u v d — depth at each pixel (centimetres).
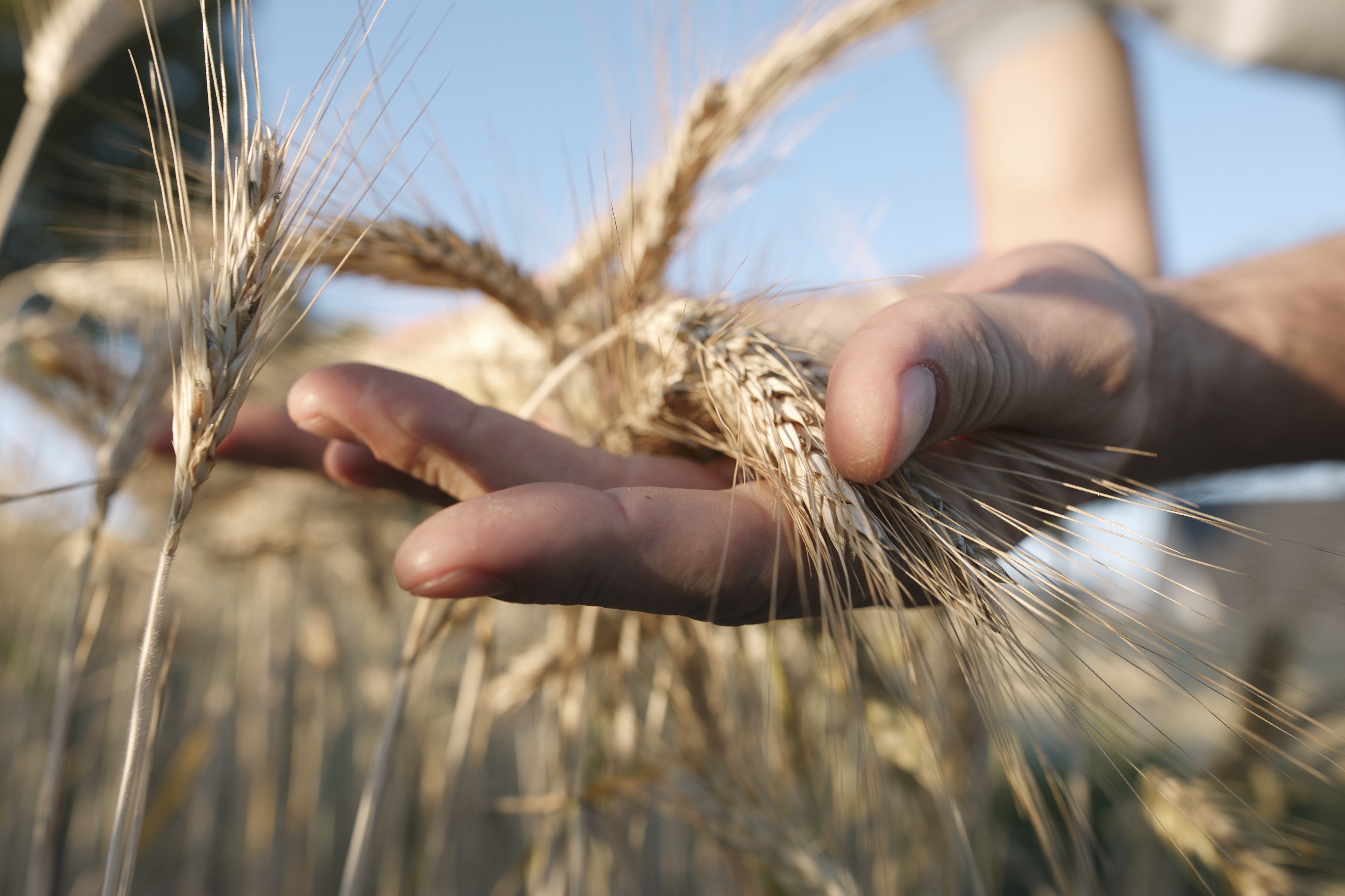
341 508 57
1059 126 54
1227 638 30
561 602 19
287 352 38
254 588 79
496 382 35
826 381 21
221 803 80
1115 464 26
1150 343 25
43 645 72
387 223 26
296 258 24
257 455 31
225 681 75
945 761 32
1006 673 20
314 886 72
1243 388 28
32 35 44
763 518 19
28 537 69
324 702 69
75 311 41
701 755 32
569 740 34
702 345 22
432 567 18
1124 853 47
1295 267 31
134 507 55
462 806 52
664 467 23
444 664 53
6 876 69
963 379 19
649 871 54
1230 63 54
